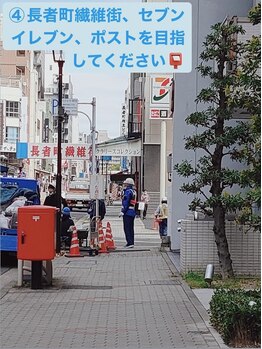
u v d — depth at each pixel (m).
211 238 13.95
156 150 39.59
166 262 17.14
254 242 13.82
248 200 10.67
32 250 12.31
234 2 18.05
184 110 18.72
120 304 10.95
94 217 19.94
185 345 8.02
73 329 9.00
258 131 9.52
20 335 8.62
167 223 21.88
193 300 11.16
